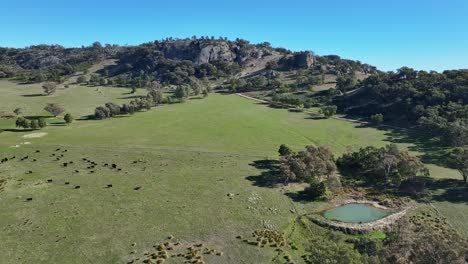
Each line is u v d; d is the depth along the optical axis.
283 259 62.09
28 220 69.19
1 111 165.12
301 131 150.88
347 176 102.19
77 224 68.50
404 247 47.88
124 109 173.12
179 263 58.84
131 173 95.69
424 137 140.50
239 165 105.06
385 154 100.62
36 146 114.50
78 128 143.00
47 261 57.22
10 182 86.56
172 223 70.81
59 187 84.88
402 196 89.94
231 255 62.09
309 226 74.75
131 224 69.50
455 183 95.25
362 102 195.38
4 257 57.38
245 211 77.62
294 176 92.69
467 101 161.00
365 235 71.25
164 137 133.00
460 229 74.00
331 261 47.31
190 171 98.81
